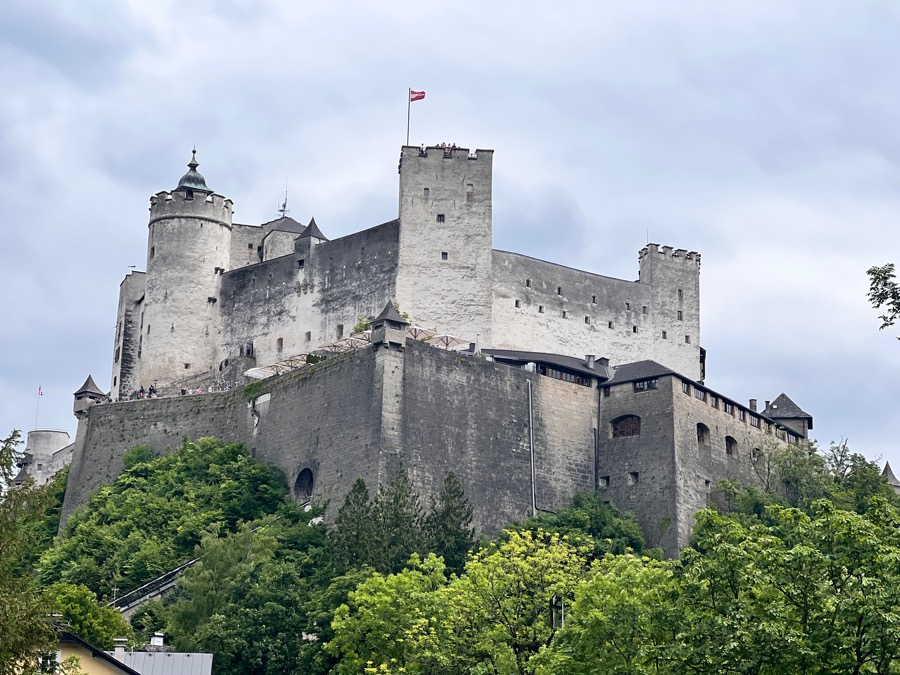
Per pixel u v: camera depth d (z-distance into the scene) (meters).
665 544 152.25
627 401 161.50
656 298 189.75
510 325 177.62
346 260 181.12
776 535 76.81
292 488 155.38
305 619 121.88
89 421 176.88
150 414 172.75
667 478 154.88
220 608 125.69
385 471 146.12
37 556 161.25
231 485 155.25
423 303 175.00
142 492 160.38
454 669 100.31
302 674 116.31
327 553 134.50
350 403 151.88
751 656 70.19
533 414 158.50
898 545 73.38
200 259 192.38
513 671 97.38
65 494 176.00
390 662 105.56
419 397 150.88
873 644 68.88
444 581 115.56
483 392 155.62
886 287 70.75
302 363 168.62
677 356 189.12
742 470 164.00
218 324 191.62
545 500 156.12
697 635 72.12
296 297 184.62
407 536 131.62
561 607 99.69
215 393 169.25
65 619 112.56
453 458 151.12
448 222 177.88
